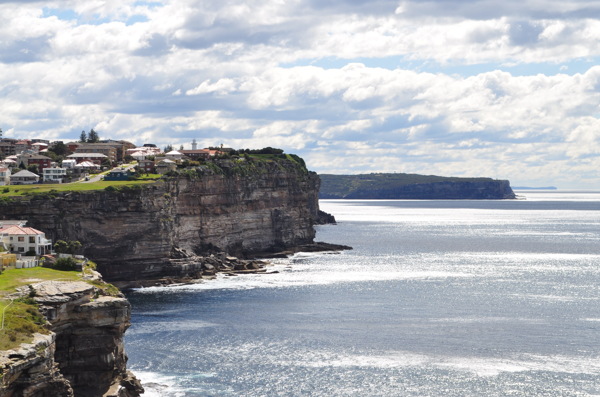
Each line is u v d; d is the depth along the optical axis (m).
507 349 117.81
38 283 93.94
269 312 147.62
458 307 152.12
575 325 133.62
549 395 97.00
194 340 124.12
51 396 74.25
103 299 92.81
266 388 100.25
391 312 147.25
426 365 109.81
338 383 102.12
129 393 96.00
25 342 73.06
